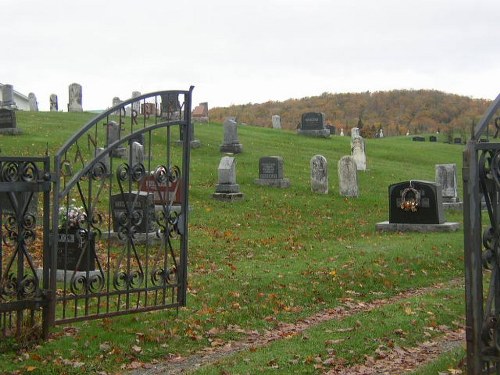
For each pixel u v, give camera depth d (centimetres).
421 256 1614
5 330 868
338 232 2083
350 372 820
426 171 3828
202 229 1938
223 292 1211
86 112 4516
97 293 929
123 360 863
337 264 1484
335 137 4884
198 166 2992
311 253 1658
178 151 3288
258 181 2791
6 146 2895
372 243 1805
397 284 1405
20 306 849
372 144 4972
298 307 1184
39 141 3075
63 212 1245
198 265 1477
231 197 2434
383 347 918
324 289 1299
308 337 968
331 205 2505
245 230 2000
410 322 1052
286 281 1318
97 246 1585
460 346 928
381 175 3381
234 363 847
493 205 614
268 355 876
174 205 2000
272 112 11481
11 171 832
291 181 2900
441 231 2044
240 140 4006
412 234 2016
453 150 5072
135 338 934
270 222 2155
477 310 612
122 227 968
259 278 1324
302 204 2475
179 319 1030
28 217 860
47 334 877
